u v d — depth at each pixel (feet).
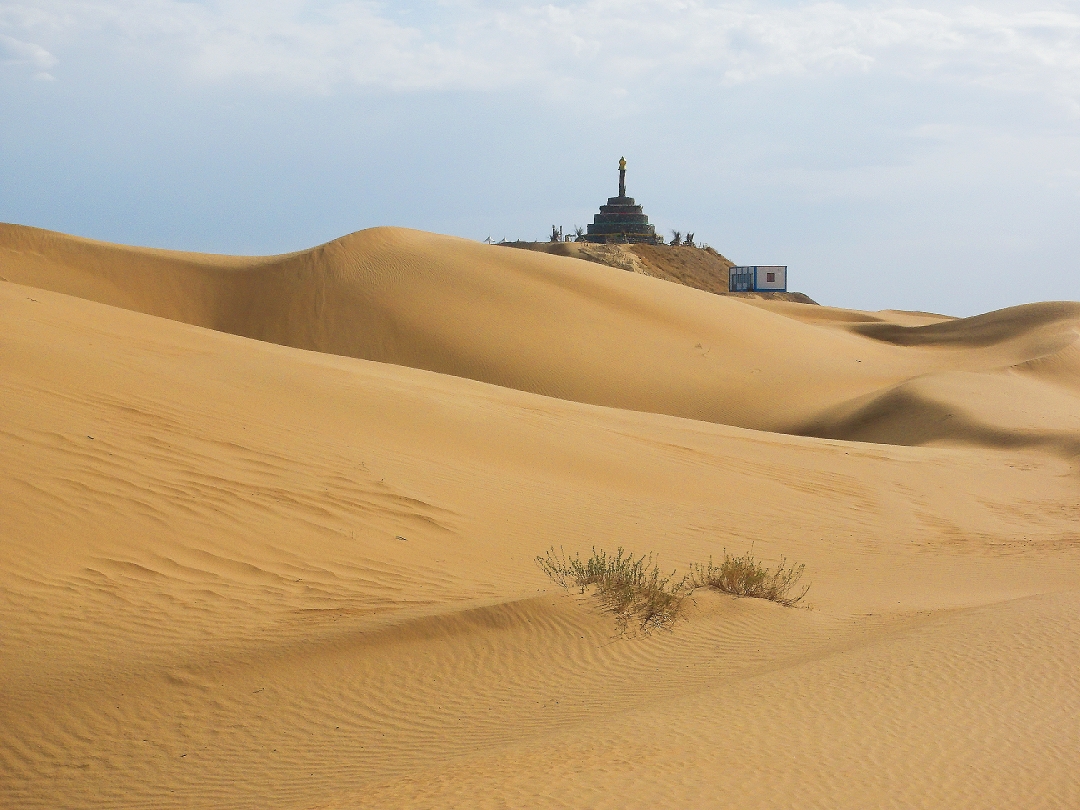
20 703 23.98
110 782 21.70
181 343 65.57
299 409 53.06
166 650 27.22
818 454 82.28
